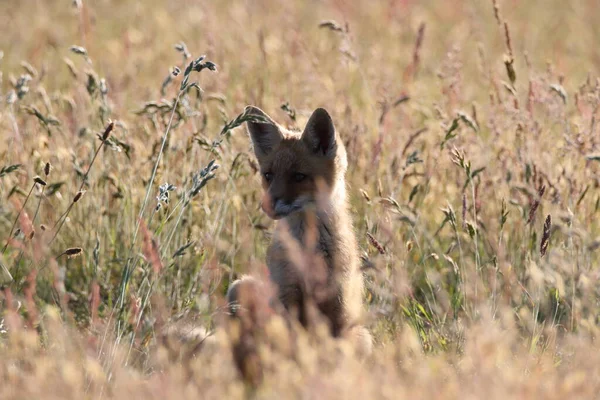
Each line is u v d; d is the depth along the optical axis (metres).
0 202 12.58
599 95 12.91
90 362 8.30
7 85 19.61
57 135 14.05
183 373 8.65
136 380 8.21
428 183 13.51
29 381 7.85
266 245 13.08
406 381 8.49
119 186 12.62
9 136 14.32
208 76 16.16
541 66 22.14
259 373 9.62
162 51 21.36
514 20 27.27
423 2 29.95
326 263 11.05
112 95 15.81
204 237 12.22
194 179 10.30
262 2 26.44
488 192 13.22
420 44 16.55
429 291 12.35
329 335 10.47
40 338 10.02
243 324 10.21
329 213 11.33
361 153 13.98
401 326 10.77
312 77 16.72
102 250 12.58
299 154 11.58
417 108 16.23
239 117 10.62
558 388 8.02
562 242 11.27
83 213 13.03
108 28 24.70
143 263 10.77
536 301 10.35
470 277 10.77
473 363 8.37
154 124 13.14
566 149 12.70
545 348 9.84
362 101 17.73
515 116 13.37
